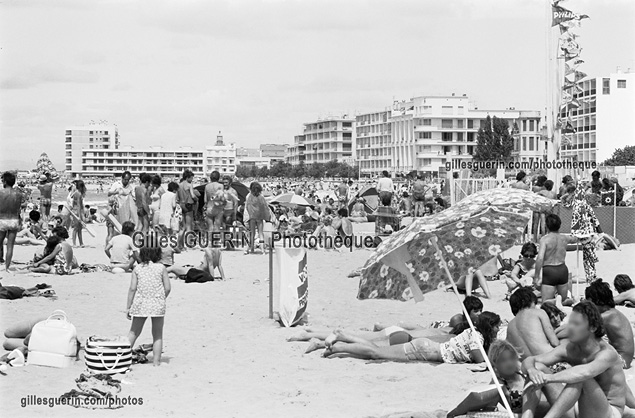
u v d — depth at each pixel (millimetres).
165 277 10242
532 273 15305
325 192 82562
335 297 15492
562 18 28781
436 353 10031
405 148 177375
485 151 133875
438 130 167750
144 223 23469
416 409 8062
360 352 10336
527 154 155750
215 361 10336
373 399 8508
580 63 28984
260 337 11812
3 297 14625
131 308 10125
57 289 15969
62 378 9445
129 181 23312
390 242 9047
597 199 24797
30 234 25609
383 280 9727
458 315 10758
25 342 10367
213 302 14852
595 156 113000
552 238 13023
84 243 26594
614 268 18672
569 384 6828
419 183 31812
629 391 7281
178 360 10414
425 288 10172
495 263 17094
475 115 168500
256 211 23578
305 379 9383
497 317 9758
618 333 9133
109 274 18328
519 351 9008
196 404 8383
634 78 113000
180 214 24578
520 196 10188
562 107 29344
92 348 9594
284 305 12570
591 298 9289
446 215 9438
